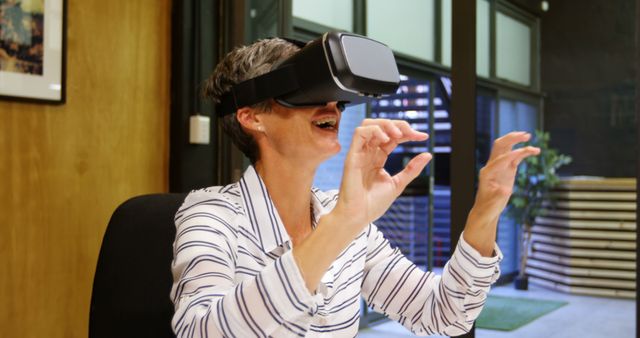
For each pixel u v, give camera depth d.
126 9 1.96
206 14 2.20
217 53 2.25
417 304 0.89
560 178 3.80
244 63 0.77
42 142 1.73
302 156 0.76
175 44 2.11
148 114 2.05
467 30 1.97
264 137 0.79
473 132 1.97
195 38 2.16
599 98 4.48
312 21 2.89
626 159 4.34
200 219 0.75
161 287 0.98
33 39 1.68
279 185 0.81
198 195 0.81
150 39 2.05
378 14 3.43
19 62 1.65
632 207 3.53
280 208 0.82
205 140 2.16
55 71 1.74
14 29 1.64
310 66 0.67
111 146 1.93
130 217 1.01
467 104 1.98
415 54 3.83
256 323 0.56
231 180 2.24
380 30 3.46
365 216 0.57
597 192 3.63
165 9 2.10
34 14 1.69
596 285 3.59
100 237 1.90
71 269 1.82
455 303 0.81
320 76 0.66
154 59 2.07
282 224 0.78
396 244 4.09
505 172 0.76
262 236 0.77
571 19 4.58
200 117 2.13
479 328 3.07
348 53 0.64
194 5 2.15
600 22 4.51
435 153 4.67
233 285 0.71
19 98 1.65
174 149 2.11
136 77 2.00
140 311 0.97
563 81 4.60
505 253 3.87
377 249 0.94
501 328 3.07
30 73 1.68
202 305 0.62
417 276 0.90
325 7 2.98
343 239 0.57
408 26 3.75
